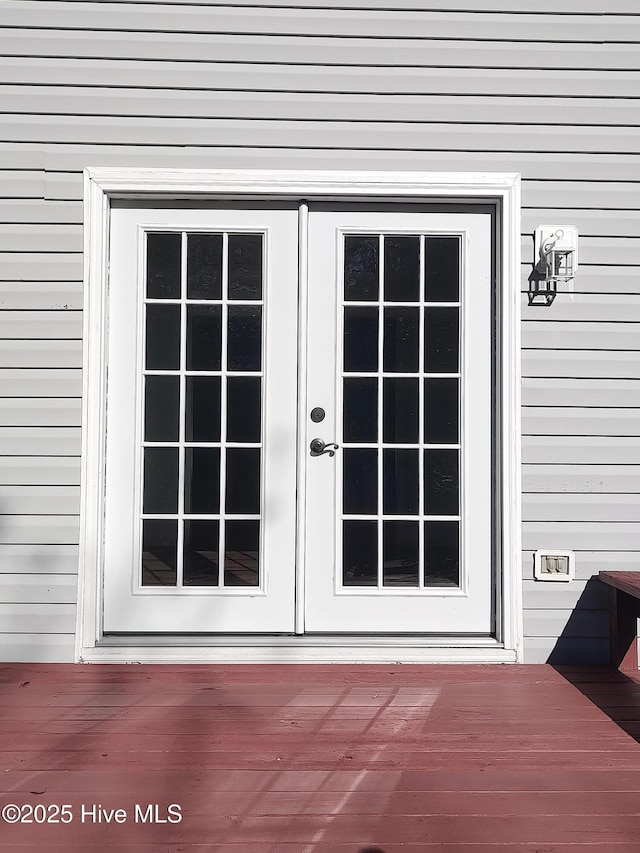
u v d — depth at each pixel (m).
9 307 3.36
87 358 3.35
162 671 3.20
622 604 3.31
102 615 3.38
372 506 3.42
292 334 3.42
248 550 3.41
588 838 1.94
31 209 3.36
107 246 3.40
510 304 3.38
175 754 2.40
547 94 3.39
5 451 3.35
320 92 3.37
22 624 3.33
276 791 2.17
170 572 3.40
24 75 3.35
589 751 2.45
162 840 1.92
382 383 3.43
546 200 3.40
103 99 3.36
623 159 3.40
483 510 3.43
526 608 3.38
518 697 2.93
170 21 3.35
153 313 3.43
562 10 3.38
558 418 3.39
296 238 3.43
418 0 3.37
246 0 3.35
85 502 3.33
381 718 2.70
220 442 3.41
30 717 2.69
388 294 3.44
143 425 3.41
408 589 3.41
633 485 3.39
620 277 3.40
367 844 1.91
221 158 3.37
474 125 3.39
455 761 2.37
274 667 3.26
